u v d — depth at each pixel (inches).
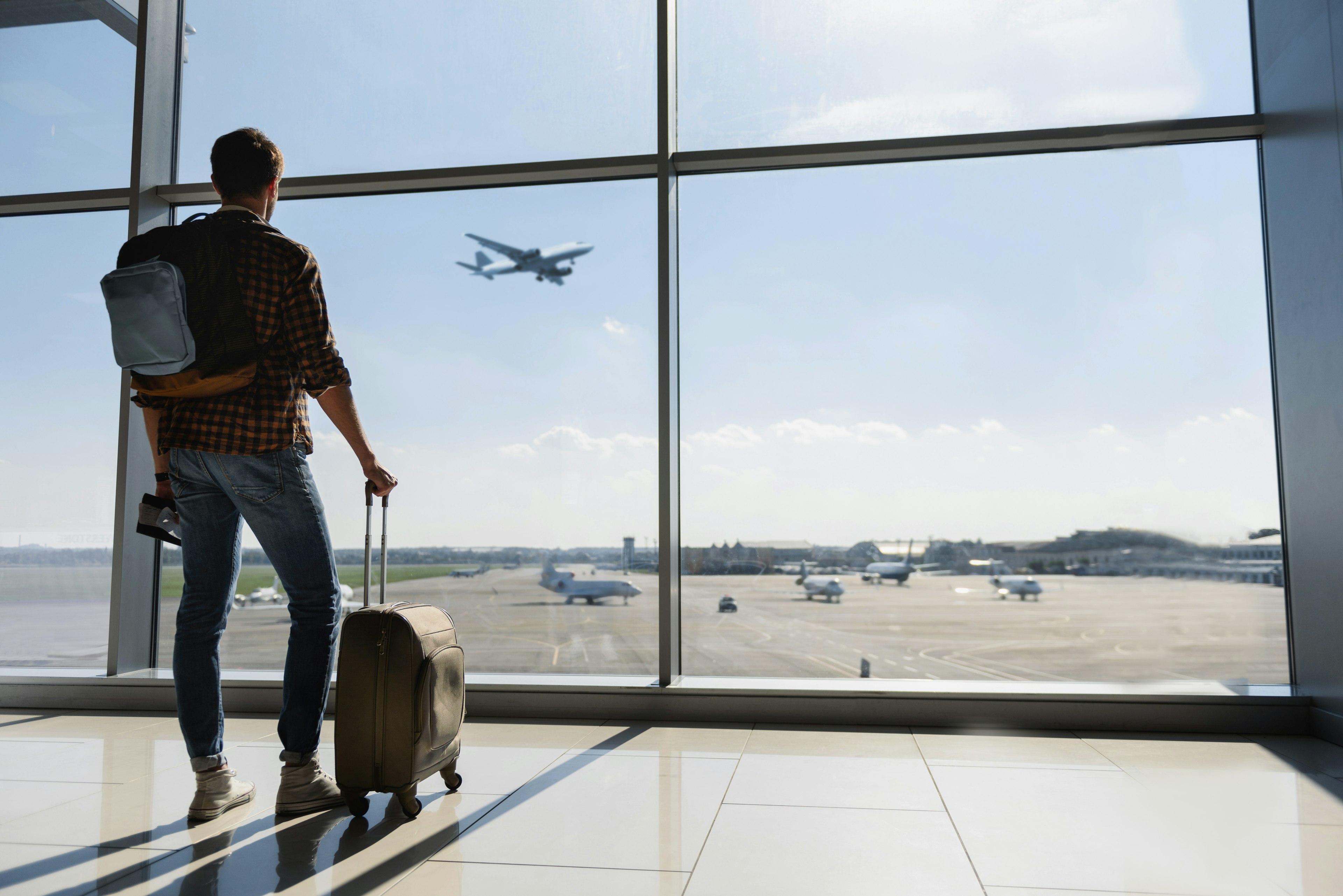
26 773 76.3
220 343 61.3
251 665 113.0
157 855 54.5
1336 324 85.7
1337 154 84.8
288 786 63.4
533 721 98.7
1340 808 63.4
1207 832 58.4
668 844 56.3
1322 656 87.9
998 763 77.7
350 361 115.9
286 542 64.5
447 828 59.7
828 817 61.9
